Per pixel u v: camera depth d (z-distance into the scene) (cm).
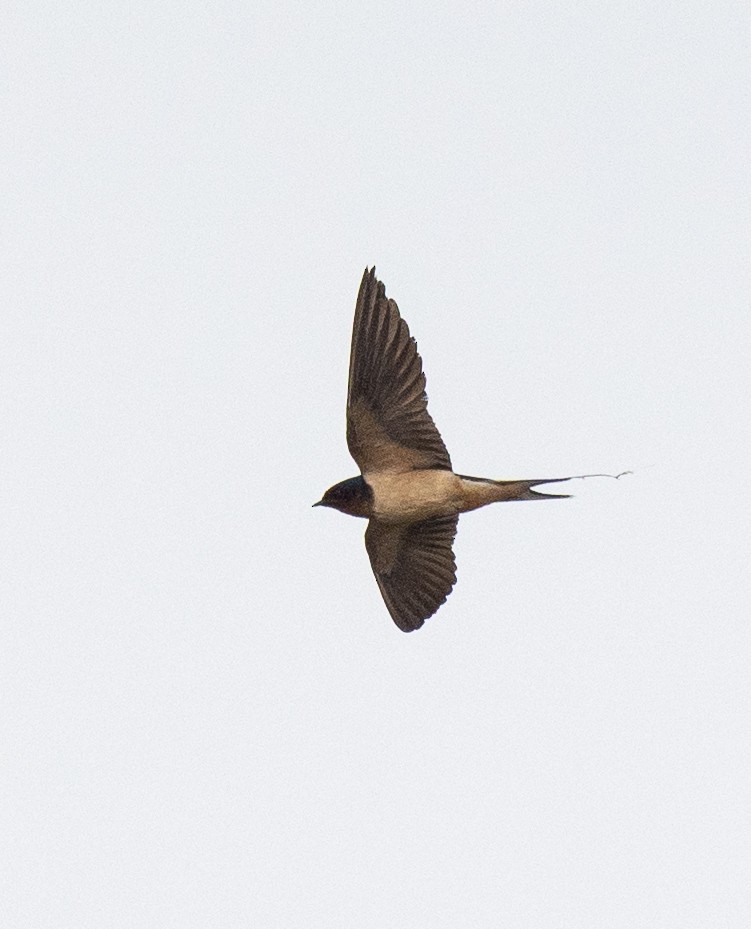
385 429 1594
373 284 1586
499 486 1595
